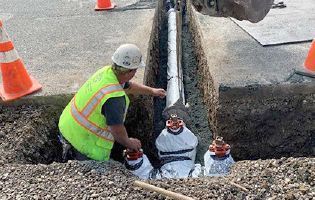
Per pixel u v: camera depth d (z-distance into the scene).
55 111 4.53
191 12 7.54
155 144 4.70
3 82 4.50
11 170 3.54
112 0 7.23
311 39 5.11
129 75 3.59
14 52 4.44
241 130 4.57
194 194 3.11
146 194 3.15
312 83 4.31
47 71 5.02
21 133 4.12
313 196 3.01
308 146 4.64
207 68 5.20
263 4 4.81
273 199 3.01
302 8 6.04
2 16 6.88
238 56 4.93
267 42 5.10
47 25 6.41
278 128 4.55
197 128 5.34
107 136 3.73
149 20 6.29
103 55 5.33
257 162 3.48
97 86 3.55
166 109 5.23
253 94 4.39
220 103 4.46
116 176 3.41
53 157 4.34
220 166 3.88
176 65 6.19
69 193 3.21
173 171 4.25
